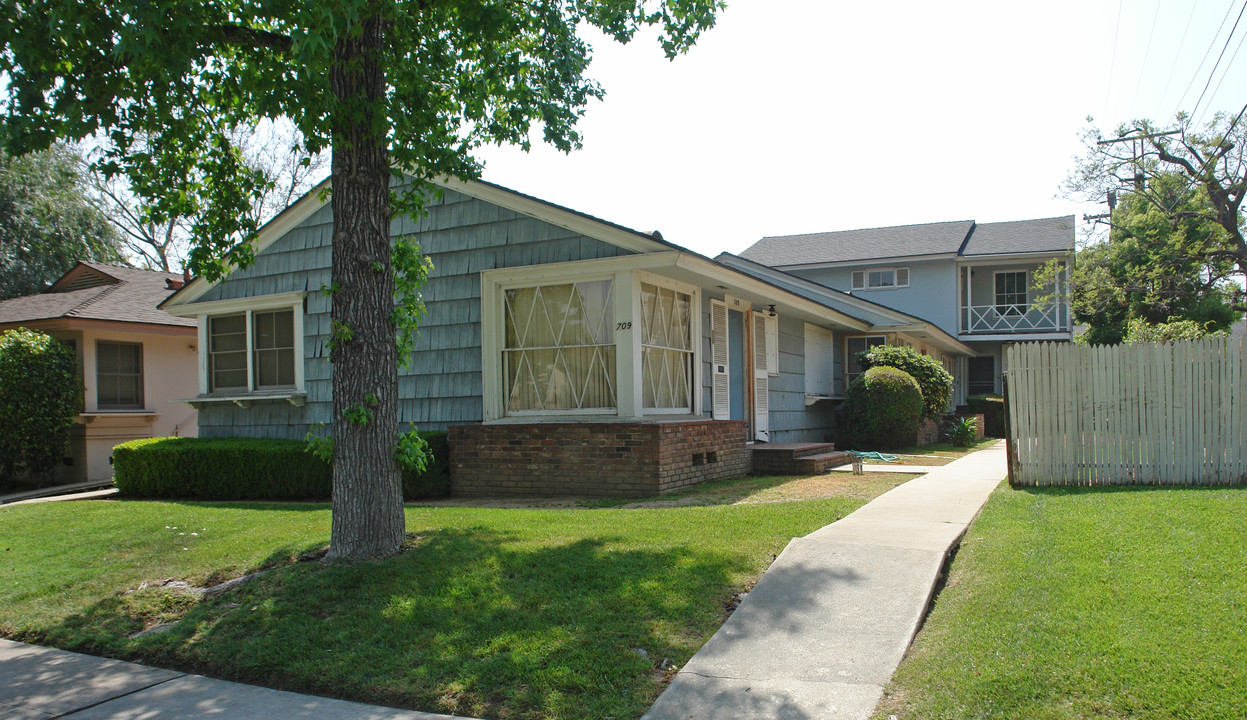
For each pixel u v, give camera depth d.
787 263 28.98
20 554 7.21
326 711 3.97
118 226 30.84
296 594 5.35
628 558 5.66
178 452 11.57
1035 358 8.45
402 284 7.00
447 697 3.96
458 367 10.80
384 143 6.29
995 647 3.93
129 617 5.45
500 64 7.28
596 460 9.49
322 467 10.75
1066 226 27.86
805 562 5.48
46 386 14.19
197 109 6.71
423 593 5.22
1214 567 4.59
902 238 29.55
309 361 12.04
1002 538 5.89
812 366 17.58
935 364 18.30
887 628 4.42
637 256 9.59
